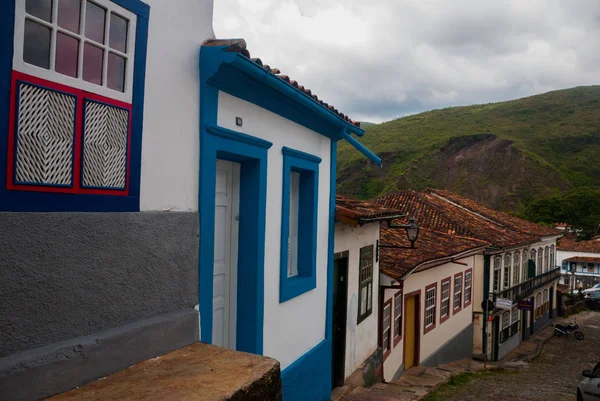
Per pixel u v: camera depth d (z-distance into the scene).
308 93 5.53
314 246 6.47
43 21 2.62
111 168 3.07
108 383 2.88
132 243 3.24
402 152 110.06
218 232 4.82
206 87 4.00
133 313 3.27
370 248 9.79
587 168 102.69
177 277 3.68
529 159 101.25
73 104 2.80
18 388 2.47
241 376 3.04
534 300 26.12
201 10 4.00
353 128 7.06
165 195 3.59
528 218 73.19
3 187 2.44
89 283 2.92
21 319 2.53
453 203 24.38
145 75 3.36
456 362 17.34
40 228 2.61
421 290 13.93
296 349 5.97
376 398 8.22
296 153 5.75
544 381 15.16
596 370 10.27
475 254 18.78
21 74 2.50
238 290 4.99
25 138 2.53
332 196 7.16
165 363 3.26
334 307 8.26
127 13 3.18
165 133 3.58
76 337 2.85
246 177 5.00
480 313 19.23
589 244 47.56
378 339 10.67
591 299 35.59
